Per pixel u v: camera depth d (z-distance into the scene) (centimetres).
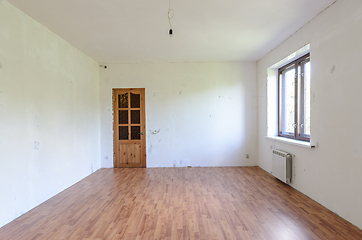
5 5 277
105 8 298
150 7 297
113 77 589
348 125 261
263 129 546
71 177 433
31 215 294
